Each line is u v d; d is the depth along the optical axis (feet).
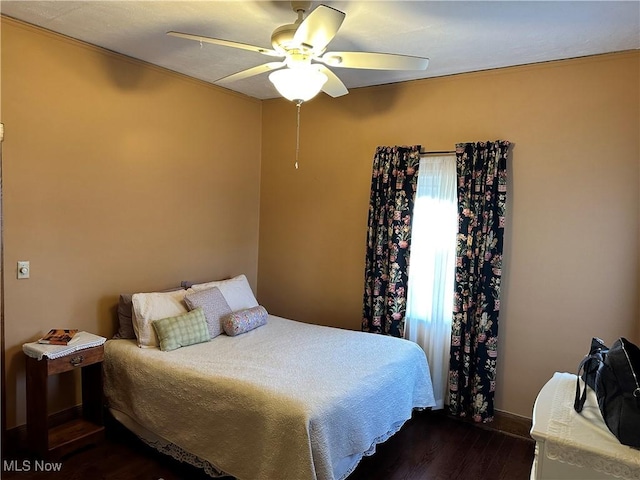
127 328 10.19
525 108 10.03
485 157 10.21
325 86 8.38
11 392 8.81
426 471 8.64
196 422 7.99
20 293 8.87
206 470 7.93
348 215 12.82
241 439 7.36
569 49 8.98
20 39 8.58
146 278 11.28
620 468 4.97
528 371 10.15
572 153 9.55
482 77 10.53
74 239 9.71
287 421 6.80
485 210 10.16
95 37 9.27
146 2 7.56
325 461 6.75
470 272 10.39
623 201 9.07
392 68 7.33
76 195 9.69
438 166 11.09
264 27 8.46
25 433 9.04
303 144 13.60
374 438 8.11
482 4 7.11
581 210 9.49
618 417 5.20
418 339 11.47
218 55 10.25
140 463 8.63
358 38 8.64
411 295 11.51
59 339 8.69
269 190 14.42
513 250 10.25
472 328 10.41
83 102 9.68
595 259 9.37
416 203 11.39
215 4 7.53
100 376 9.27
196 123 12.31
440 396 11.13
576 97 9.46
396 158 11.41
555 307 9.82
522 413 10.23
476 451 9.45
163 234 11.66
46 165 9.13
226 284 12.04
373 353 9.51
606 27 7.87
